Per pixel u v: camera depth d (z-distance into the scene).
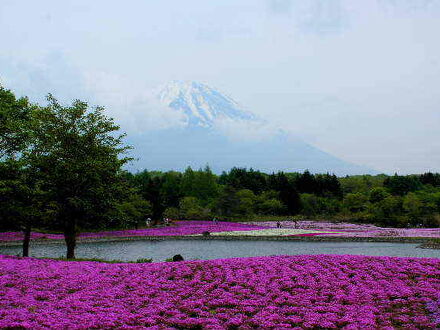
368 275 21.42
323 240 54.59
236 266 23.81
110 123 33.59
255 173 141.00
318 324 14.77
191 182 112.50
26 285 19.73
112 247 50.16
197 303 17.45
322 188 125.50
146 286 20.20
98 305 17.03
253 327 14.81
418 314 15.93
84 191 32.50
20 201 33.06
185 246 50.06
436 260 24.38
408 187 113.88
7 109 31.95
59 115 32.56
